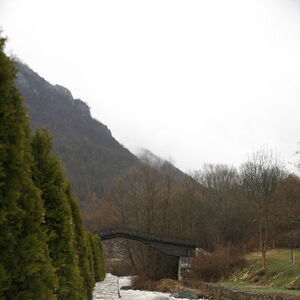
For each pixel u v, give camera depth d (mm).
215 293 30703
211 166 74500
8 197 6059
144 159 59406
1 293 5930
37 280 6586
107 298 21578
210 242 56781
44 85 197375
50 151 9859
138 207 54844
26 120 7375
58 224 9500
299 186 45938
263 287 29797
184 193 62281
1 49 6406
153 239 44594
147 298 27375
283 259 37438
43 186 9375
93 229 61906
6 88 6297
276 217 44875
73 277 9844
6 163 6152
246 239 54531
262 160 46781
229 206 60406
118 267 61875
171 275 45969
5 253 5992
